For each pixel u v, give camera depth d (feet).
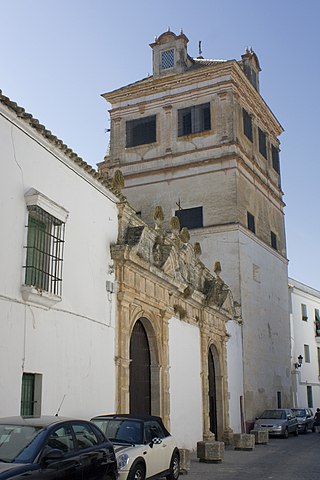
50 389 41.75
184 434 69.00
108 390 50.88
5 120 39.22
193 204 104.42
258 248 109.09
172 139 108.99
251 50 120.67
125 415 42.68
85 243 49.24
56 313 43.47
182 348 71.82
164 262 64.39
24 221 40.45
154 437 41.11
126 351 54.34
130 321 56.44
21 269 39.50
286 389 115.14
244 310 99.50
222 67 107.04
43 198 41.45
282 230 124.77
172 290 68.33
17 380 38.01
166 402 63.62
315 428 118.73
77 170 48.49
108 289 52.60
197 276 81.00
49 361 41.93
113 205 55.93
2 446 25.39
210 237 101.86
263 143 120.16
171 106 110.63
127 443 38.86
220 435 84.79
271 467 55.93
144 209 108.06
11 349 37.73
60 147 45.29
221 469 54.34
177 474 44.80
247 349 98.94
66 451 27.02
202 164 105.19
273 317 112.98
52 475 24.64
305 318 161.17
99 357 49.75
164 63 115.55
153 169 108.88
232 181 102.42
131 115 113.91
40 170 43.01
